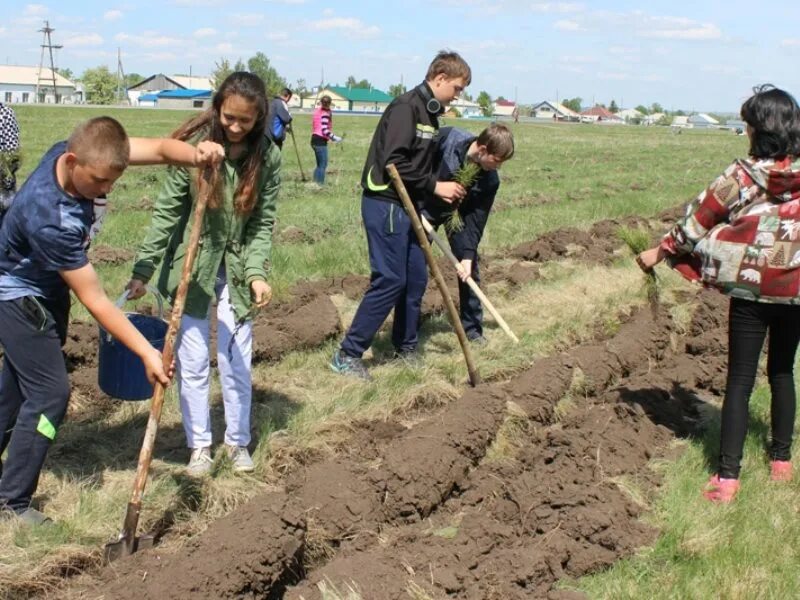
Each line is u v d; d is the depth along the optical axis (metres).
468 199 7.03
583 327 8.08
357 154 28.64
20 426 4.18
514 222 13.86
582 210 15.80
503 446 5.57
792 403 5.26
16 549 4.00
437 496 4.88
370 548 4.41
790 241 4.72
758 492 5.07
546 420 6.02
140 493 4.05
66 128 35.31
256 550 3.83
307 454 5.38
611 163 29.67
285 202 15.22
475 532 4.44
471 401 5.74
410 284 6.81
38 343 4.12
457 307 8.66
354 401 6.09
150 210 14.09
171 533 4.42
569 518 4.55
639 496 4.94
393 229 6.32
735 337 5.00
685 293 9.36
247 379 4.98
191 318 4.77
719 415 6.31
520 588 4.10
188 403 4.88
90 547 4.14
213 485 4.74
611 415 5.91
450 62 6.11
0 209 4.61
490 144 6.52
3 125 4.71
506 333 7.60
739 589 4.07
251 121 4.43
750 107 4.76
